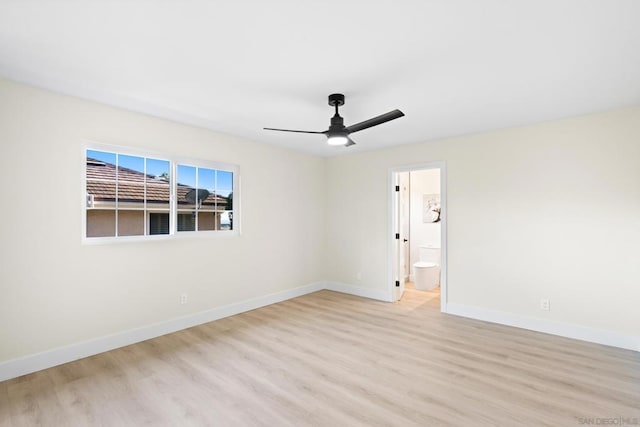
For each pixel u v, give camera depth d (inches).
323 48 77.7
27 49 78.1
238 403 84.1
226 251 156.1
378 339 127.3
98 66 87.1
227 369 102.5
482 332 134.6
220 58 82.7
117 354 113.5
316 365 105.2
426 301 184.4
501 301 145.1
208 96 107.7
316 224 208.5
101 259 115.5
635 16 63.7
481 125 139.3
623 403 83.0
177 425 75.5
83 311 111.0
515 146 141.1
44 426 75.2
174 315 136.2
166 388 91.3
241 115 127.3
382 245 186.9
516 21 66.2
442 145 163.0
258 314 159.6
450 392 88.7
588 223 124.6
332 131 105.3
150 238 129.7
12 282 96.7
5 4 60.5
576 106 116.1
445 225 161.5
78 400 85.4
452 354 113.2
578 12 62.8
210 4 61.2
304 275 199.9
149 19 66.2
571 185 128.1
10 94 96.4
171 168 135.9
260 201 172.6
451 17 65.1
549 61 83.0
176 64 86.0
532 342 123.5
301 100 110.6
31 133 100.3
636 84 96.6
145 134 127.2
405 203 243.1
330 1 60.2
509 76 91.7
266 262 175.9
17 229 97.7
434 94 105.0
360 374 99.1
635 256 115.7
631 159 116.4
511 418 77.2
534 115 126.1
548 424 74.9
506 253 143.7
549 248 133.0
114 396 87.3
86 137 111.8
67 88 102.0
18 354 97.6
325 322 147.6
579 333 126.0
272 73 90.9
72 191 108.9
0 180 94.7
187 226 142.0
